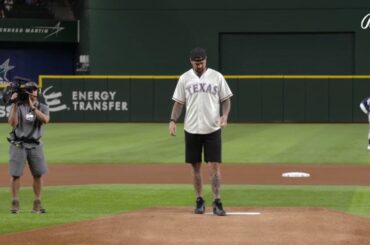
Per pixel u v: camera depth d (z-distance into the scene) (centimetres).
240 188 1584
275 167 2003
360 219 1068
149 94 4069
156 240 918
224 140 2870
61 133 3269
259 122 4006
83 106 4084
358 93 3956
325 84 3975
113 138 2983
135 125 3844
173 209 1202
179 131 3334
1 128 3591
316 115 3981
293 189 1563
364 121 3956
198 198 1144
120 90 4078
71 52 4709
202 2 4325
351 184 1659
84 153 2381
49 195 1476
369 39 4269
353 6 4269
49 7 4688
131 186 1625
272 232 962
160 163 2098
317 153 2375
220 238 927
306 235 944
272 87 4000
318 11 4294
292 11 4309
